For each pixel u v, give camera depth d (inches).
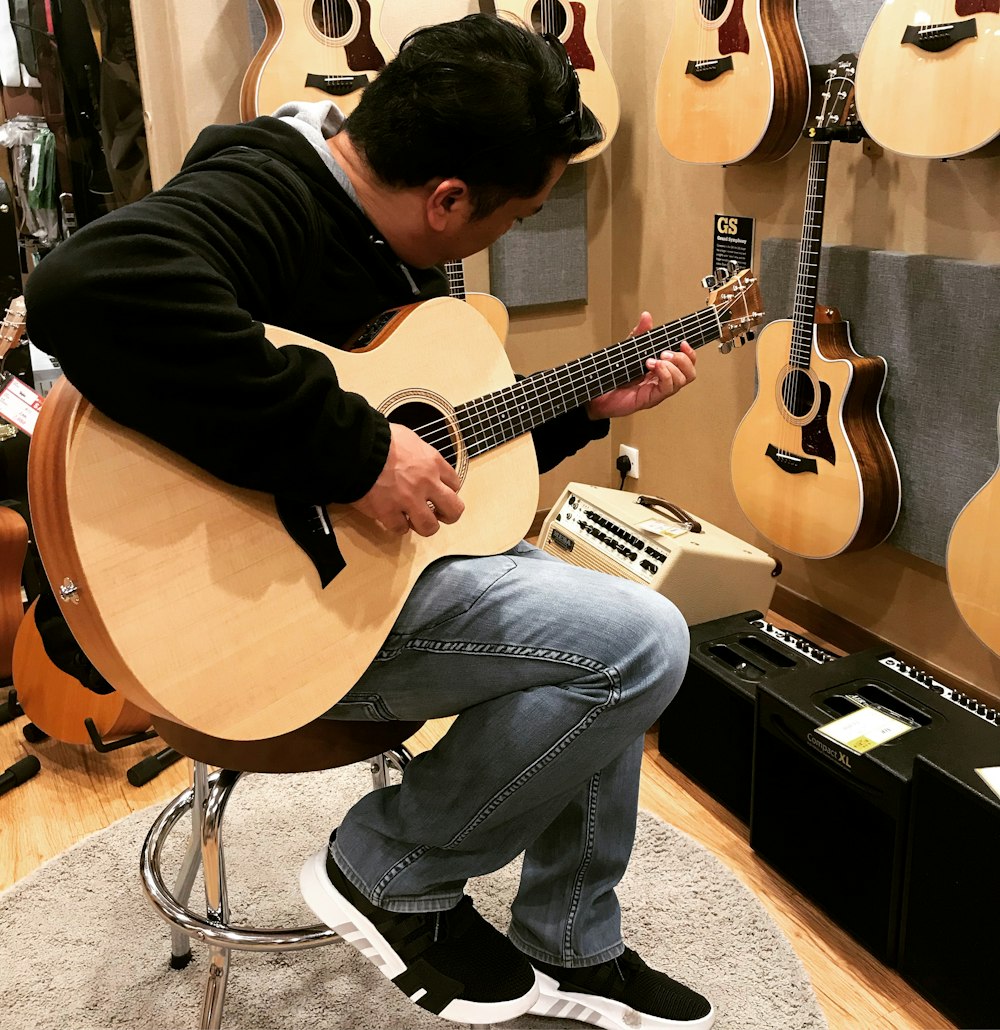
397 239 48.0
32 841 78.3
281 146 44.7
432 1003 49.7
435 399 49.4
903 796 61.2
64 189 108.0
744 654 81.7
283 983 64.0
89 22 101.6
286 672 43.3
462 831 47.5
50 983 64.2
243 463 39.8
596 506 97.9
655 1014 57.4
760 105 88.8
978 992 59.4
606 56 115.6
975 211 80.5
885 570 96.3
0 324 77.7
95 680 82.6
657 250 116.2
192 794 57.9
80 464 37.9
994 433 81.2
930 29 73.6
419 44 44.8
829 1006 62.5
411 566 47.3
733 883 71.8
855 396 88.2
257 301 42.7
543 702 46.1
